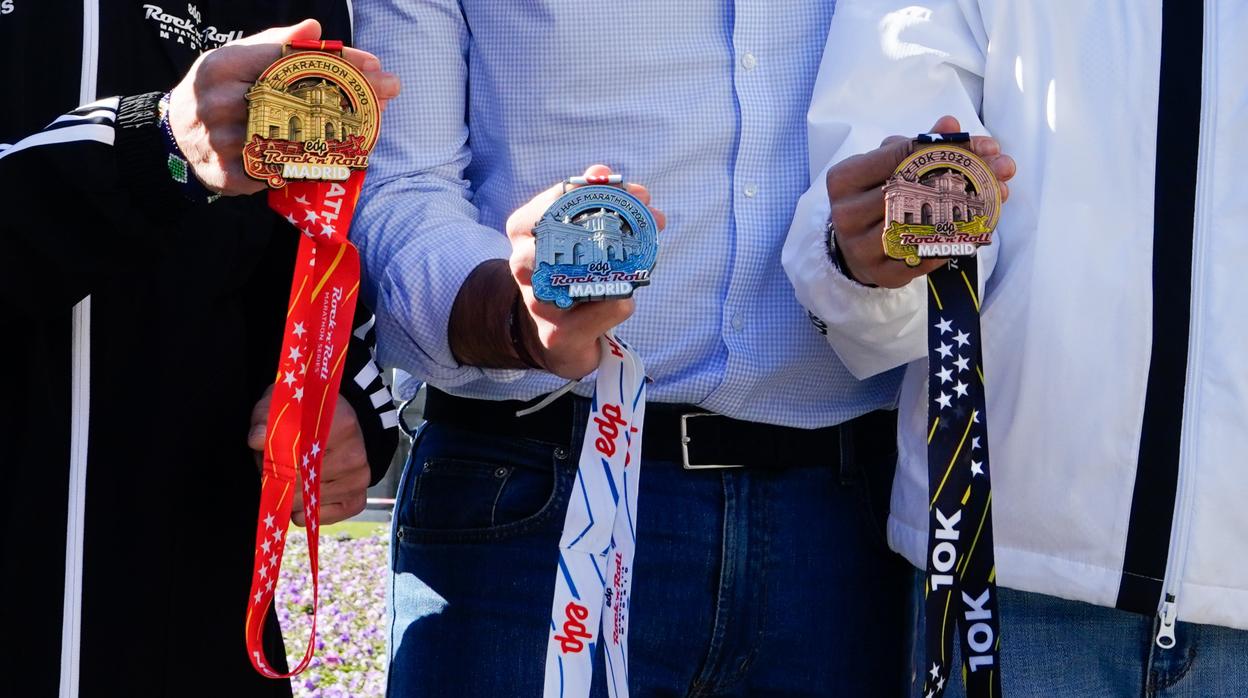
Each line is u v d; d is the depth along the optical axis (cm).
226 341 196
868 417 227
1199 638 193
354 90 157
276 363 206
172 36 187
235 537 197
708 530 214
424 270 202
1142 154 187
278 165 154
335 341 171
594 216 162
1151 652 194
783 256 203
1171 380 184
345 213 162
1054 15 194
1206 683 194
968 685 176
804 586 219
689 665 216
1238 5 185
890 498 221
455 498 215
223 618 195
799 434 219
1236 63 183
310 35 159
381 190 215
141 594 183
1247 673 194
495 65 219
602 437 177
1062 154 191
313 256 169
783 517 218
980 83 209
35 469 172
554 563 211
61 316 176
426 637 214
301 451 174
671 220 216
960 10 208
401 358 210
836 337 204
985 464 177
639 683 214
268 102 153
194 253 189
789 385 218
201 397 192
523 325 183
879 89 206
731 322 215
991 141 172
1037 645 200
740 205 217
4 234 156
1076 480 189
